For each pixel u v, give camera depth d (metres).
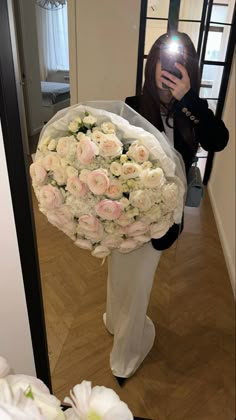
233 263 1.73
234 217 1.88
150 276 1.13
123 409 0.43
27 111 0.78
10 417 0.33
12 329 0.89
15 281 0.79
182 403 1.26
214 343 1.45
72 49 0.89
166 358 1.39
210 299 1.60
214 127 0.98
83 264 1.22
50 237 1.10
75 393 0.45
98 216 0.79
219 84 1.54
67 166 0.74
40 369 0.98
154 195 0.78
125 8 0.92
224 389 1.31
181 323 1.50
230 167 2.02
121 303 1.22
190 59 0.93
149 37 0.98
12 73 0.56
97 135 0.73
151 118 0.97
